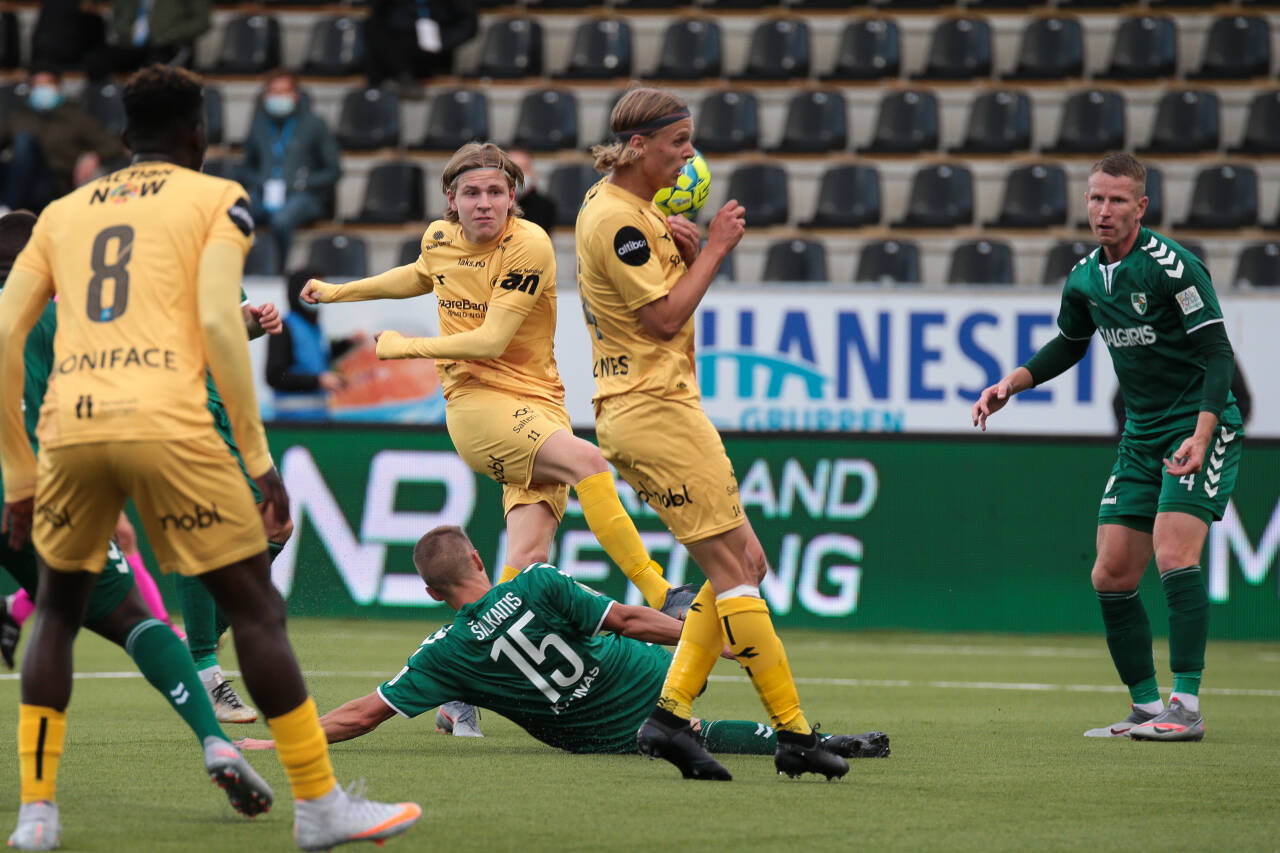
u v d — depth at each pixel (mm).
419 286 21094
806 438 40000
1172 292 20203
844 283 52219
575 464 19453
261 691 11562
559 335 40875
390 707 17203
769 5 58969
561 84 57281
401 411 41031
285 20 59438
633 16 59188
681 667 15758
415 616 39594
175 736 19375
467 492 39781
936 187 53125
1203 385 20234
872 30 57250
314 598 39719
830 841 12438
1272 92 54750
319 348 40844
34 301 12227
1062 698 26438
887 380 41531
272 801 13180
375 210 52750
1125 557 21109
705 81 57125
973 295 41406
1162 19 56438
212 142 55750
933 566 39750
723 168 55000
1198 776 16625
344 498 39906
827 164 54812
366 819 11680
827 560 39844
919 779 16156
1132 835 12930
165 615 26734
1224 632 38969
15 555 14547
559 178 54094
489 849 11945
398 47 55750
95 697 24578
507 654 17250
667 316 14945
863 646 36750
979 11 58094
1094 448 39656
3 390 12188
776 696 15398
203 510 11516
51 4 56500
